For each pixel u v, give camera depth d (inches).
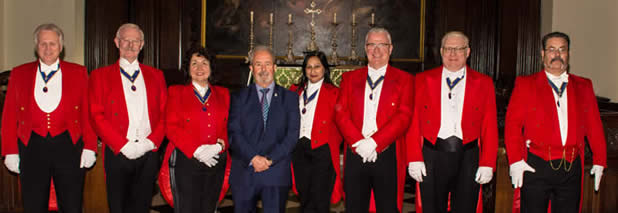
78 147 124.3
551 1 290.5
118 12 296.0
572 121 115.3
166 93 127.7
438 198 119.5
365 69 124.6
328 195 124.1
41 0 279.3
